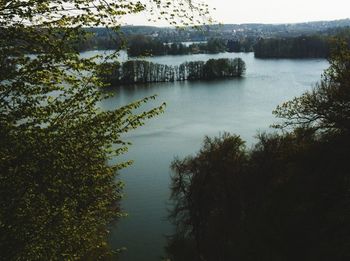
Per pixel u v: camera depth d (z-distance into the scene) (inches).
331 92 721.6
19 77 294.8
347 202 633.0
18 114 304.7
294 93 4419.3
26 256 309.4
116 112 327.3
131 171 2071.9
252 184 1198.9
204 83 5718.5
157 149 2492.6
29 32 286.7
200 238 1300.4
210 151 1337.4
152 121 3341.5
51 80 310.3
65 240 327.9
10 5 276.8
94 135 319.0
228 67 6299.2
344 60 719.7
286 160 775.7
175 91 5039.4
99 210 349.7
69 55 297.3
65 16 287.0
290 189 718.5
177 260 1291.8
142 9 281.1
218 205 1283.2
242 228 1027.9
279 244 713.6
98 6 281.6
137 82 5812.0
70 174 309.6
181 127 3100.4
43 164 298.4
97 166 322.7
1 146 294.4
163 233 1432.1
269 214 769.6
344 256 588.4
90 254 420.2
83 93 322.0
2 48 285.9
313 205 666.2
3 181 294.2
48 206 309.6
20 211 303.4
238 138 1333.7
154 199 1697.8
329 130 712.4
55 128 311.0
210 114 3570.4
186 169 1339.8
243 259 870.4
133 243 1380.4
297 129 772.6
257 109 3705.7
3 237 295.4
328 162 678.5
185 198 1370.6
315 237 648.4
